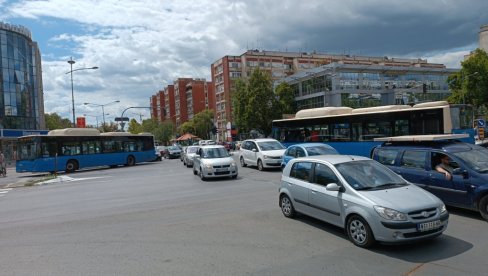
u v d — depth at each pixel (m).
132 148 33.81
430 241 6.43
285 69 93.38
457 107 15.79
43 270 5.82
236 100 60.38
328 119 21.02
